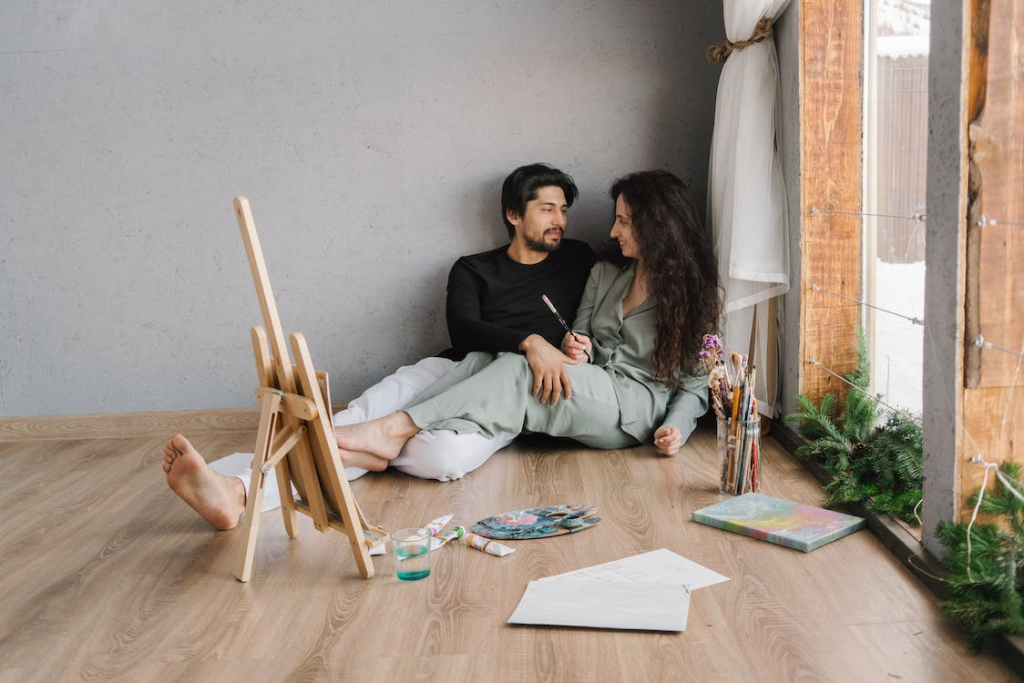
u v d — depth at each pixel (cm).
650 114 342
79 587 204
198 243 349
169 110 342
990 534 176
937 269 185
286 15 338
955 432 180
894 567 196
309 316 353
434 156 345
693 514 229
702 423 333
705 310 299
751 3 282
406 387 307
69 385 356
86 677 164
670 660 161
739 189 293
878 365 279
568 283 329
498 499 254
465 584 196
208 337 354
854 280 284
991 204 173
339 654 168
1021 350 178
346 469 271
